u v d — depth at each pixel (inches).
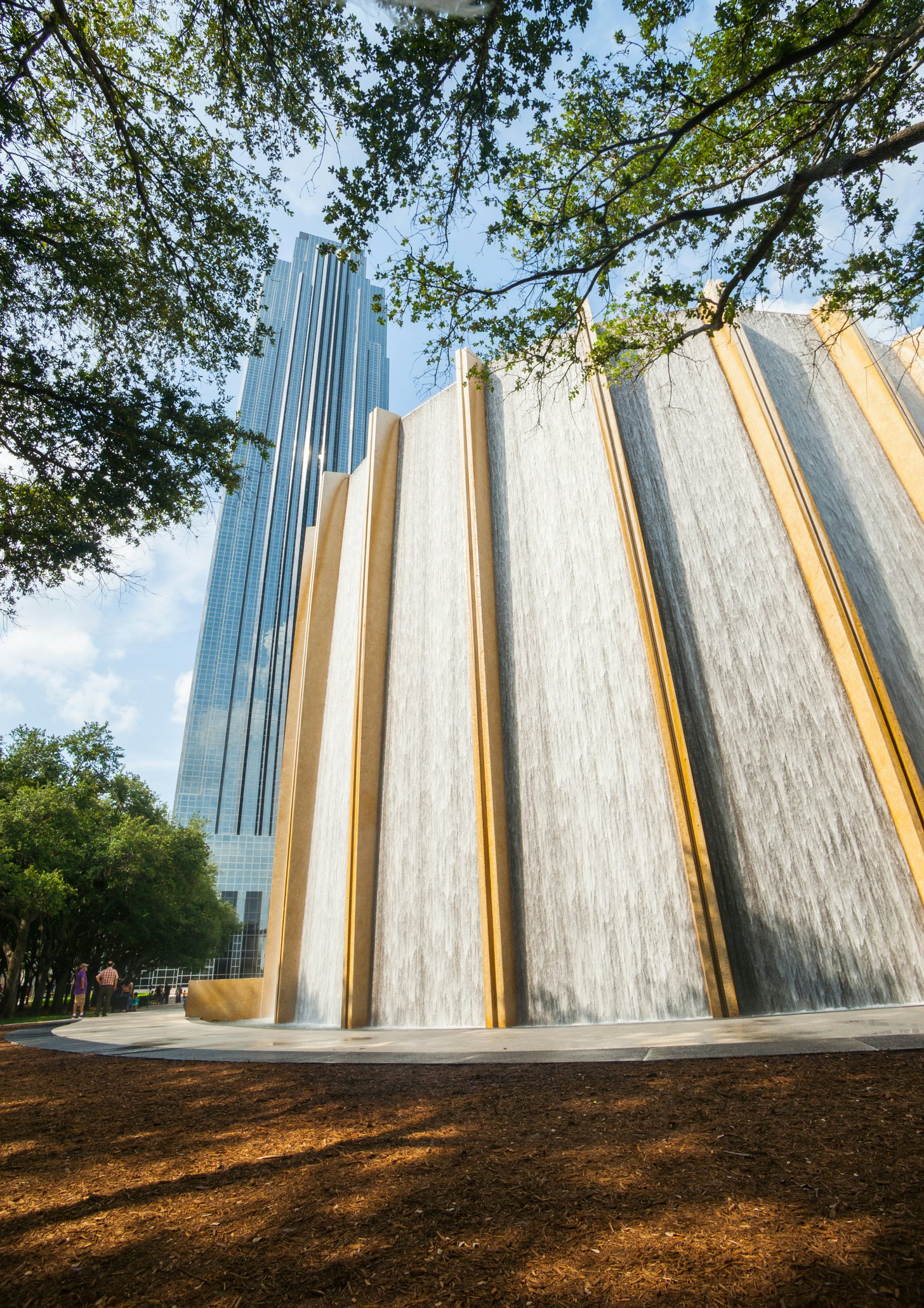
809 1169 129.1
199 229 454.9
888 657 605.0
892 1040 259.3
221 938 2294.5
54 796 1197.7
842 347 804.6
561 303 372.2
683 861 519.2
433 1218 120.9
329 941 746.8
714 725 575.8
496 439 837.8
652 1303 86.2
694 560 642.8
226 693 4389.8
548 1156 151.7
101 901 1473.9
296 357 5369.1
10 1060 408.2
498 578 753.6
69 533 474.3
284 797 923.4
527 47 306.5
